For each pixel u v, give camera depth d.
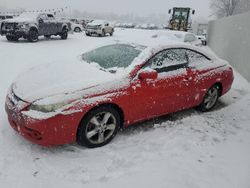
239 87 7.57
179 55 4.68
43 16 16.50
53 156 3.53
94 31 23.34
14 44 14.09
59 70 4.19
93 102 3.55
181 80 4.56
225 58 12.97
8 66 8.50
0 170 3.18
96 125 3.73
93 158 3.56
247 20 9.35
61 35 18.39
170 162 3.54
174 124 4.71
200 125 4.74
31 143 3.76
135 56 4.27
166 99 4.42
